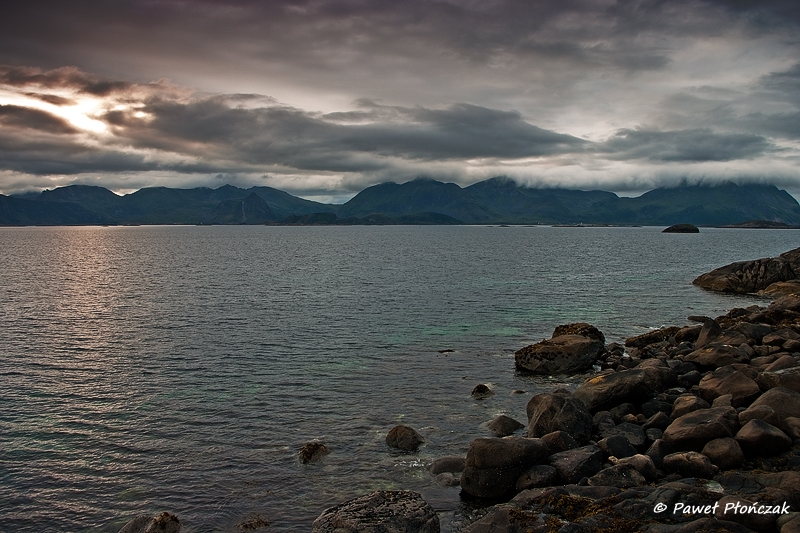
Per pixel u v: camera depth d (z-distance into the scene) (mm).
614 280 83312
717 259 129000
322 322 49844
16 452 22531
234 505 18484
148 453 22375
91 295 67312
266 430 24641
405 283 79562
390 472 20656
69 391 30047
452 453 22234
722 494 15133
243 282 81438
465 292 69688
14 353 38219
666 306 59844
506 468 18469
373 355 38094
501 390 30516
